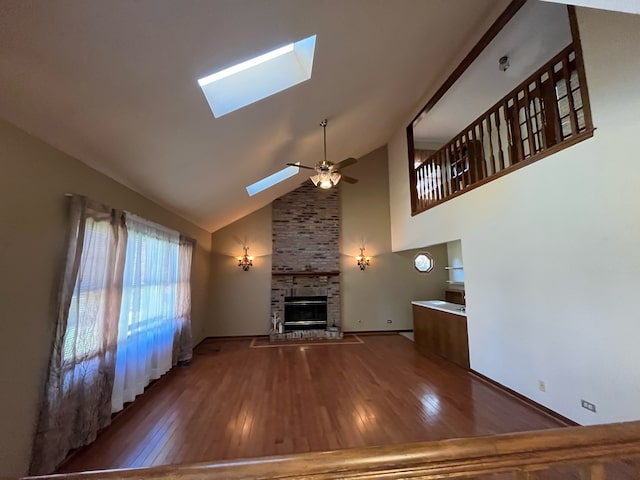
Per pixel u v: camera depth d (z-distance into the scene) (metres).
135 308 3.43
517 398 3.35
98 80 1.78
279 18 2.02
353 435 2.64
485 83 5.10
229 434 2.68
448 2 3.06
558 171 2.86
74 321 2.33
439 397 3.44
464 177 4.60
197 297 6.07
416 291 7.58
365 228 7.65
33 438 2.00
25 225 1.91
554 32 3.96
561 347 2.81
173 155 3.02
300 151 4.96
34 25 1.33
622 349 2.29
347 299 7.41
